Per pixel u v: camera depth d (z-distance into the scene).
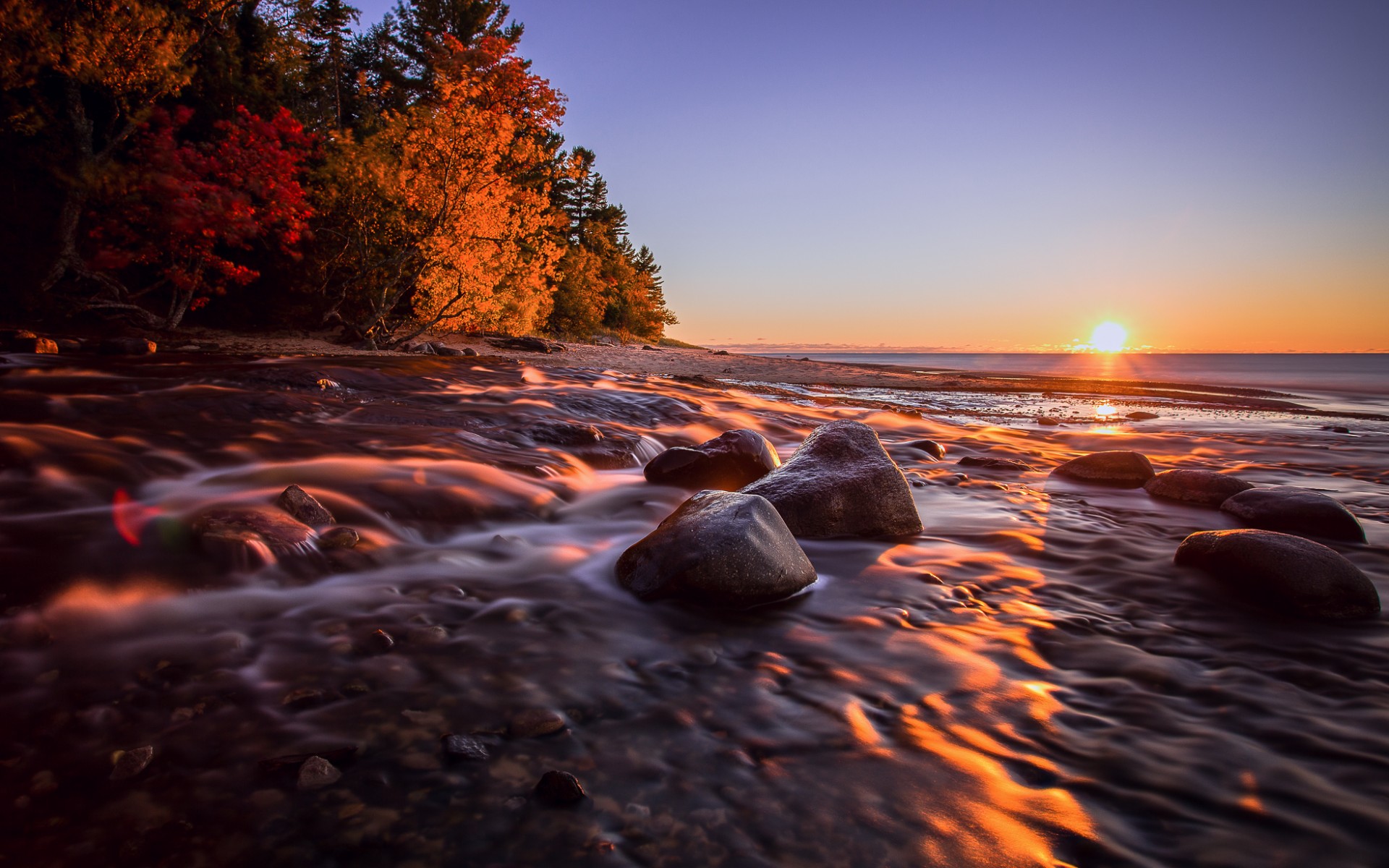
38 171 18.27
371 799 2.07
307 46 31.72
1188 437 13.45
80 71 14.87
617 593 3.81
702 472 6.41
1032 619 3.57
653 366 25.64
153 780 2.13
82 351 10.09
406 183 20.34
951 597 3.88
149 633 3.06
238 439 5.96
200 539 3.80
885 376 31.17
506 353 23.05
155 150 15.67
